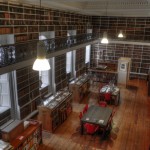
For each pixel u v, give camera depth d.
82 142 7.83
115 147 7.59
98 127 8.08
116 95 11.30
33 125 7.20
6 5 7.55
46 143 7.70
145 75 17.31
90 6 12.21
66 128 8.81
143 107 11.35
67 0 8.02
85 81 12.70
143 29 16.73
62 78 13.17
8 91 8.48
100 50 18.31
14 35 8.18
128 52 17.47
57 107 8.68
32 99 9.85
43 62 5.04
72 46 11.59
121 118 9.95
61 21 12.16
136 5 11.40
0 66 6.41
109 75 15.71
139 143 7.88
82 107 10.98
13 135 6.28
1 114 8.10
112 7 11.95
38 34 9.92
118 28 17.42
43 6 9.80
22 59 7.53
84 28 16.27
